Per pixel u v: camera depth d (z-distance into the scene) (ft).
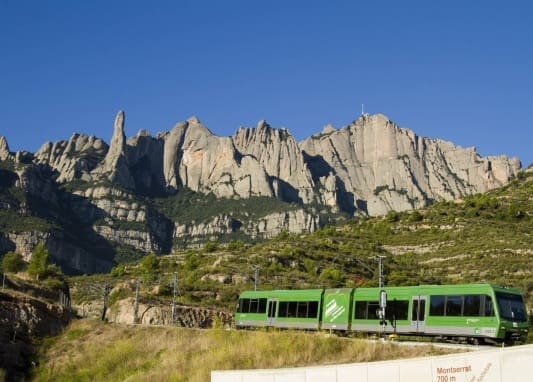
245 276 354.95
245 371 101.81
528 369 62.80
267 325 177.37
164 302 300.20
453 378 70.69
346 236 499.92
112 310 303.89
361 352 121.19
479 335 130.00
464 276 341.82
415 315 141.18
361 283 328.49
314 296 166.91
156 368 155.33
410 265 391.24
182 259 485.56
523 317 132.26
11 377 176.45
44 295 243.19
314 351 126.62
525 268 332.39
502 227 442.09
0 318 194.80
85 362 182.39
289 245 444.96
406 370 76.64
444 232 458.91
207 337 166.40
